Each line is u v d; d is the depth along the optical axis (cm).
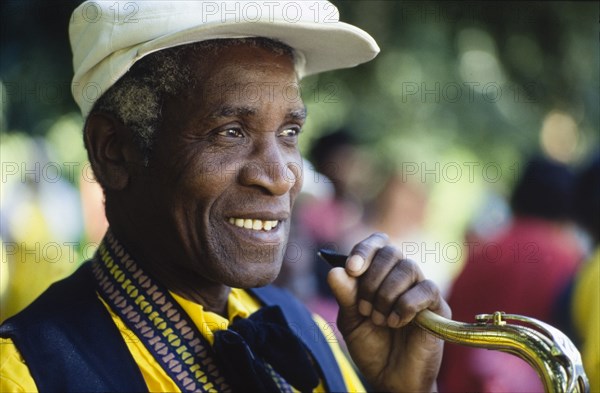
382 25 711
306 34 296
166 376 292
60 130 667
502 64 763
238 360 292
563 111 792
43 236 640
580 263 562
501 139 775
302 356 310
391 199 773
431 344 326
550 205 591
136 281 304
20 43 580
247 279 292
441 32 733
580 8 764
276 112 293
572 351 279
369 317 327
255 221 293
